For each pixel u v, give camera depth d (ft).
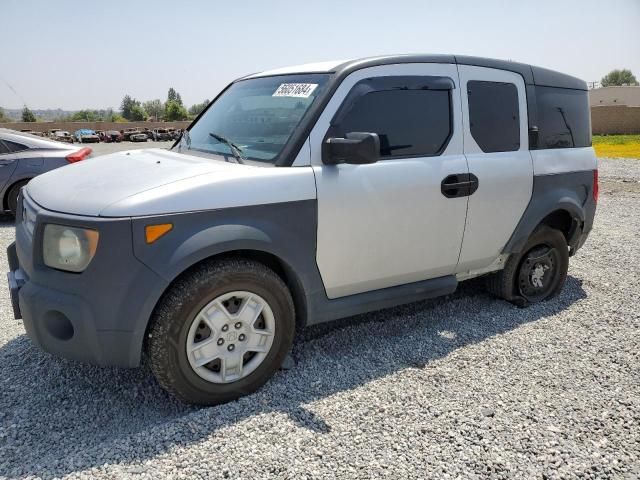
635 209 29.50
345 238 10.43
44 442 8.42
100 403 9.58
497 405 9.46
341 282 10.75
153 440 8.22
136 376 10.52
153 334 8.71
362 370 10.71
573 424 8.95
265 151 10.30
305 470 7.68
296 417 8.97
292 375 10.46
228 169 9.61
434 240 11.76
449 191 11.64
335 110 10.37
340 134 10.39
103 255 8.24
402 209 11.02
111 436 8.61
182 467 7.70
